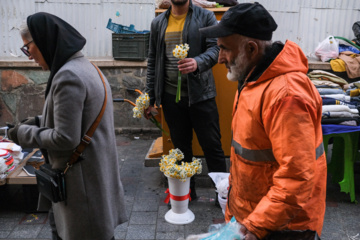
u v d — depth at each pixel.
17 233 2.97
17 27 5.36
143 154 4.69
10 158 3.16
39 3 5.31
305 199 1.35
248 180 1.57
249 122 1.49
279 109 1.35
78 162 1.90
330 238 2.93
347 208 3.38
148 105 3.18
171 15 3.09
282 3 5.40
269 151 1.50
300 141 1.33
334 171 3.82
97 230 1.99
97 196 1.96
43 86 5.20
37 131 1.88
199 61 2.85
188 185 3.10
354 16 5.45
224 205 2.96
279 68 1.41
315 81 4.31
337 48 5.15
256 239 1.37
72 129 1.77
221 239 1.41
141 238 2.92
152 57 3.25
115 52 5.07
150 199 3.54
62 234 2.05
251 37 1.45
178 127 3.26
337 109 3.23
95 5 5.32
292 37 5.55
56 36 1.82
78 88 1.77
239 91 1.65
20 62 5.05
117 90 5.28
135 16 5.38
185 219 3.12
